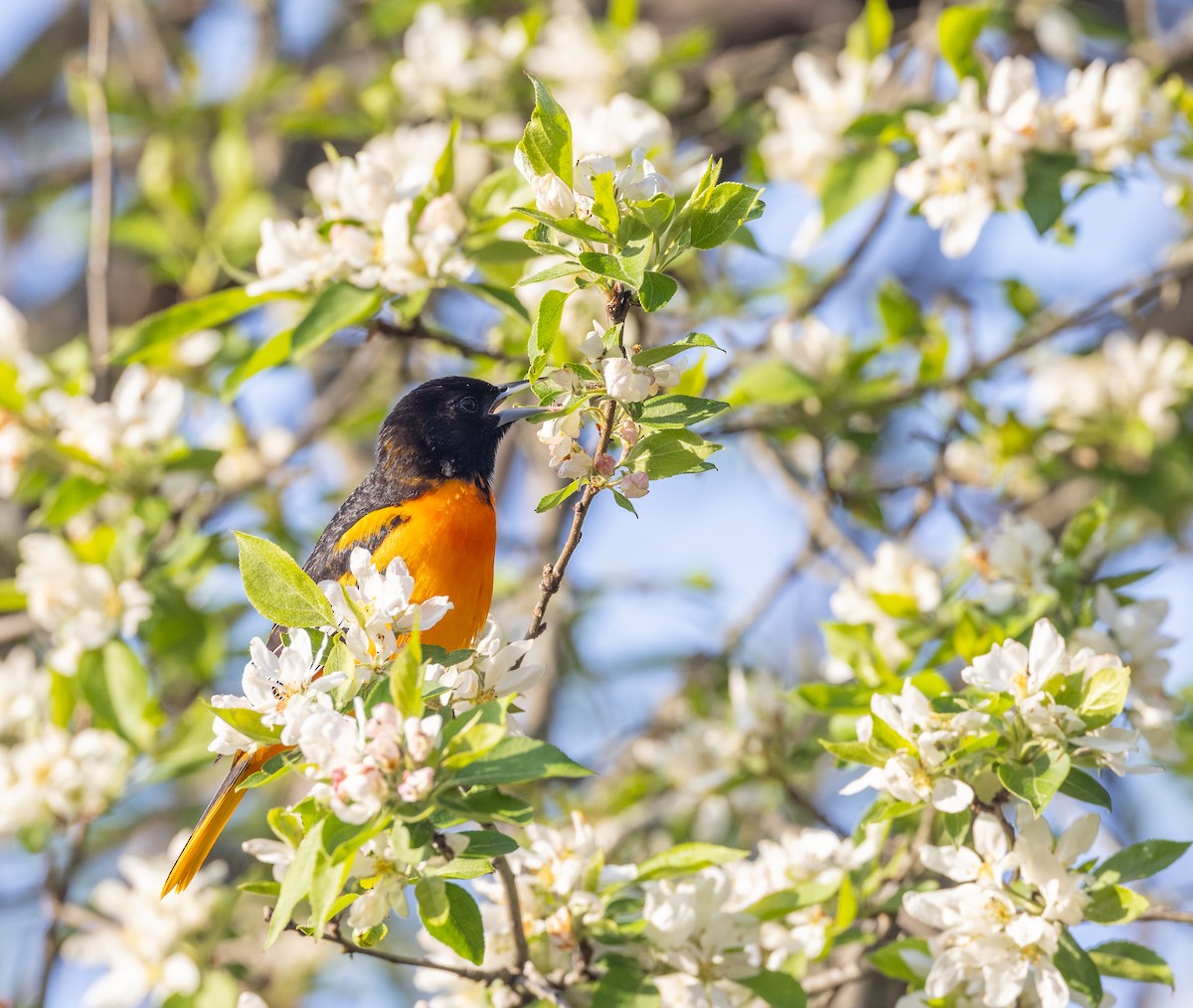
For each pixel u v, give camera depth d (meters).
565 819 11.51
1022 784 6.92
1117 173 10.66
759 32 17.44
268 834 14.24
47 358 13.09
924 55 13.38
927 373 12.46
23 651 12.98
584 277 6.62
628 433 6.53
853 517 13.42
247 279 10.02
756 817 12.49
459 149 13.45
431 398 10.77
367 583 6.62
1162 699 8.94
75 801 11.36
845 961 10.05
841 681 10.13
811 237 12.23
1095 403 13.01
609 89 14.29
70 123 20.59
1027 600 9.69
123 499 12.05
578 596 14.50
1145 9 14.98
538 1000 7.52
